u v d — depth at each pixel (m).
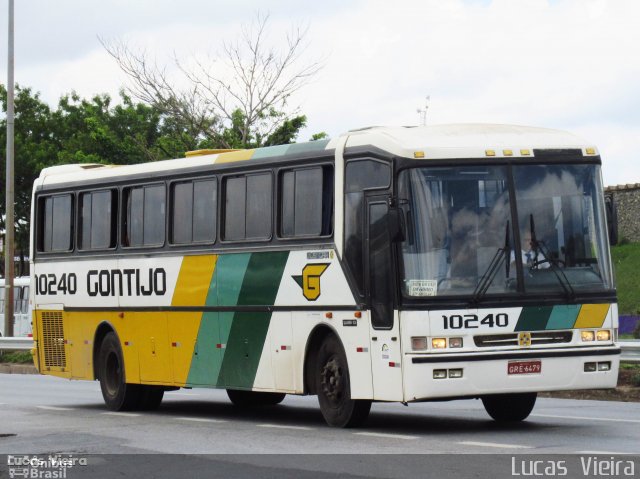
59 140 81.38
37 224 26.94
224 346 21.47
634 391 24.78
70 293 25.83
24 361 42.84
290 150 20.12
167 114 52.06
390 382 17.69
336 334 18.89
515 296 17.58
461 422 19.70
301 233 19.70
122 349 24.20
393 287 17.56
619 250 60.09
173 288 22.80
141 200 23.88
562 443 16.05
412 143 17.78
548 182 18.08
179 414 23.17
